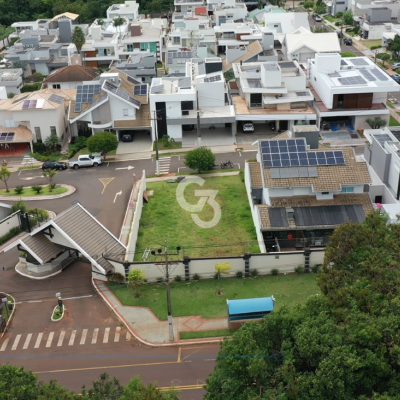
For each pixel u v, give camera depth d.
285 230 57.31
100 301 51.53
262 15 164.25
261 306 45.62
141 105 90.81
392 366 34.12
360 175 59.28
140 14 182.00
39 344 46.56
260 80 93.62
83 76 113.69
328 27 165.88
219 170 77.69
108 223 65.06
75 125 91.44
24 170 82.69
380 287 39.78
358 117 87.94
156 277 53.50
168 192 71.81
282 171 59.56
